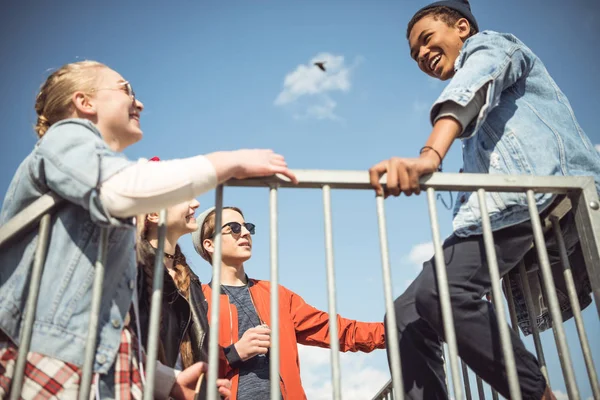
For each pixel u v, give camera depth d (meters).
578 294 2.26
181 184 1.60
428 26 2.45
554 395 1.86
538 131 2.04
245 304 3.33
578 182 1.88
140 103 2.07
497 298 1.70
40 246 1.59
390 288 1.67
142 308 2.36
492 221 1.94
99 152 1.62
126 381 1.59
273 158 1.75
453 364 1.61
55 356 1.51
